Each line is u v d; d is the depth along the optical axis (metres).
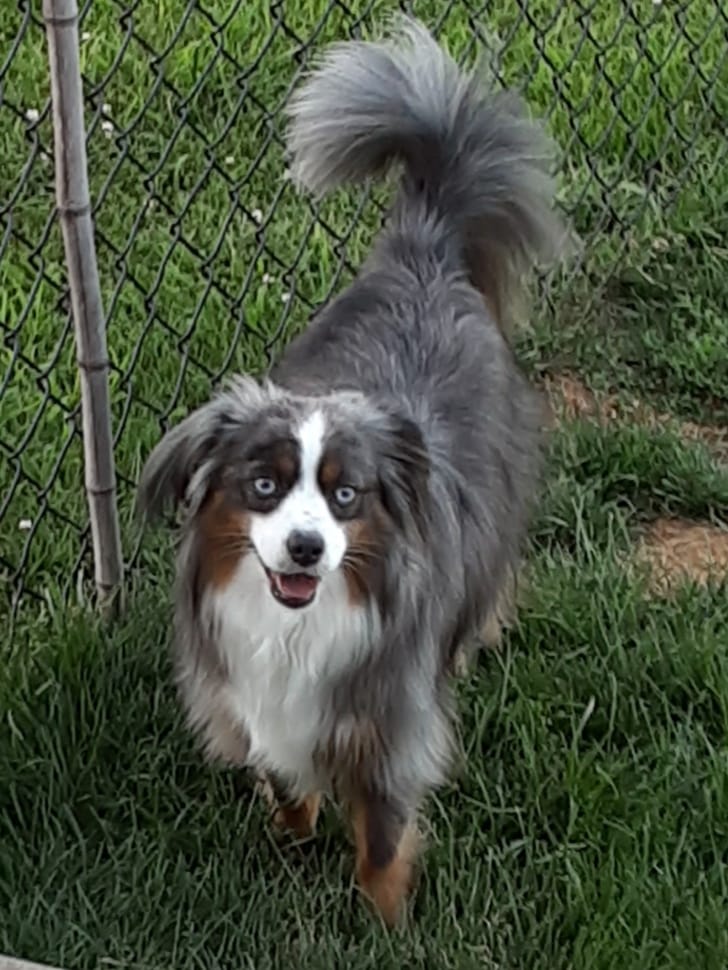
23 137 2.42
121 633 1.80
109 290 2.20
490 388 1.81
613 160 2.59
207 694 1.66
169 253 2.05
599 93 2.63
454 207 1.91
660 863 1.64
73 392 2.05
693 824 1.67
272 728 1.61
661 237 2.50
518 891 1.63
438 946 1.58
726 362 2.30
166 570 1.88
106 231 2.30
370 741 1.61
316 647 1.56
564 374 2.31
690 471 2.12
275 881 1.64
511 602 1.88
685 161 2.62
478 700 1.79
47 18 1.59
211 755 1.72
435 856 1.66
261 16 2.65
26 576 1.87
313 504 1.49
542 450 1.98
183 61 2.56
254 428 1.51
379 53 1.91
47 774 1.68
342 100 1.88
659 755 1.74
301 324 2.20
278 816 1.70
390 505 1.55
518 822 1.69
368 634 1.56
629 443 2.14
